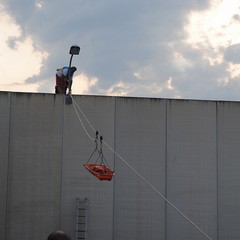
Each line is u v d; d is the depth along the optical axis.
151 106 16.86
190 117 17.03
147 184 16.59
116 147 16.61
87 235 16.11
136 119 16.75
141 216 16.50
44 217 16.14
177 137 16.92
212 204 16.91
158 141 16.80
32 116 16.38
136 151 16.67
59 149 16.36
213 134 17.11
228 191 17.05
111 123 16.62
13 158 16.23
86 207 16.09
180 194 16.78
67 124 16.45
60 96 16.52
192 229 16.67
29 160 16.27
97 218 16.30
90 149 16.45
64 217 16.19
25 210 16.12
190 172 16.89
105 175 13.39
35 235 16.08
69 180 16.30
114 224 16.38
